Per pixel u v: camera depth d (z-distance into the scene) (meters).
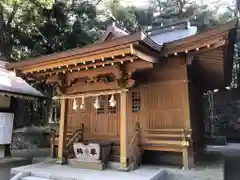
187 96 6.68
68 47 17.05
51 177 5.67
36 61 6.55
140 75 7.50
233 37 5.79
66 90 7.48
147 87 7.39
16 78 11.08
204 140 11.77
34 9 14.29
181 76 6.84
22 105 15.15
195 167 6.47
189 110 6.63
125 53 5.21
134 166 6.35
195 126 8.23
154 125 7.11
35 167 6.56
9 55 16.03
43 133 14.62
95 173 5.73
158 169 6.20
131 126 7.50
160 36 11.16
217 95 22.33
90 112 8.62
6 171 7.35
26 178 5.78
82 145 6.64
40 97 10.57
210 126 21.14
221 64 7.09
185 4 25.00
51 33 16.48
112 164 6.38
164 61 7.05
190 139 6.38
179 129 6.38
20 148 13.10
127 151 6.16
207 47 5.57
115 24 9.15
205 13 22.67
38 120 16.47
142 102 7.46
